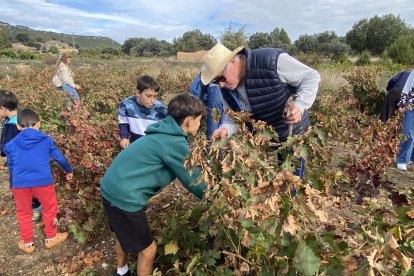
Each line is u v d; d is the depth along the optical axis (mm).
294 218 1496
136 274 2818
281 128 2904
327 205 1759
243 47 2662
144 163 2277
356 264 1257
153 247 2504
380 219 1695
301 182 1510
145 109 3852
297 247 1396
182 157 2223
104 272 2961
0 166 5488
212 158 2008
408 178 4629
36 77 13805
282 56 2645
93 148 3918
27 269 3094
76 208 3531
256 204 1471
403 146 4809
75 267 3031
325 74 10180
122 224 2389
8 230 3682
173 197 3723
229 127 2777
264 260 1835
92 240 3404
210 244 2496
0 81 13117
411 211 1523
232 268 2199
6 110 3756
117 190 2324
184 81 11094
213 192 2008
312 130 2082
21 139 3137
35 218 3816
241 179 2037
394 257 1212
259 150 2225
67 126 4500
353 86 7523
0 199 4363
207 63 2779
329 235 1603
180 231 2484
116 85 10891
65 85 8258
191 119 2295
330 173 2166
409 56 25344
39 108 7430
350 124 4707
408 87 4957
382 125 4176
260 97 2742
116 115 7258
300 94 2588
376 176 3203
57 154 3346
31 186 3168
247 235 1851
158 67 20828
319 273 1437
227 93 2977
